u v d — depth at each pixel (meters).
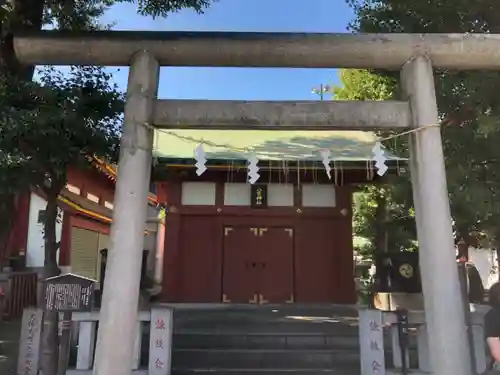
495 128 4.72
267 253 11.55
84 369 5.74
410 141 4.54
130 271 4.12
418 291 8.66
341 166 9.20
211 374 6.21
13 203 5.62
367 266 14.25
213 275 11.43
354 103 4.53
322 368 6.49
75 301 4.75
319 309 10.02
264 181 11.63
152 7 6.13
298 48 4.66
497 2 5.29
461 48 4.62
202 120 4.46
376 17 6.33
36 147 4.98
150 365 5.92
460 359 3.94
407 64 4.67
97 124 5.69
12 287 10.03
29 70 5.58
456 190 5.57
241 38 4.68
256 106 4.49
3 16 5.13
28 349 5.89
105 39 4.64
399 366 5.89
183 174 11.30
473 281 7.52
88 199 16.23
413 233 10.05
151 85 4.55
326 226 11.65
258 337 7.04
